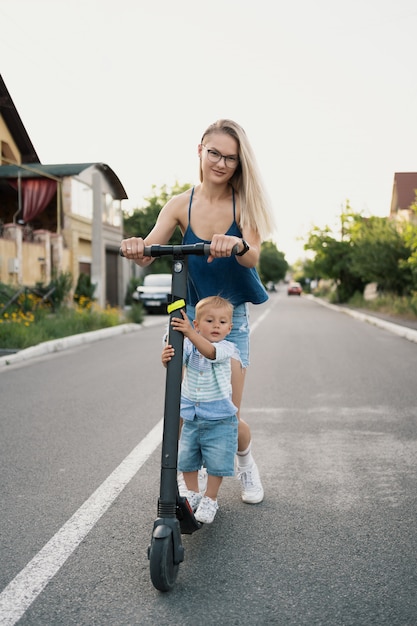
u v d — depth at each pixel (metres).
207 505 3.41
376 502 3.94
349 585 2.83
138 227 46.25
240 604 2.66
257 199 3.27
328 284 72.44
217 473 3.38
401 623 2.50
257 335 16.89
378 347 13.56
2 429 5.97
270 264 137.12
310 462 4.84
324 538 3.37
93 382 8.90
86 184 28.16
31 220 26.59
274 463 4.82
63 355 12.55
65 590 2.79
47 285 21.36
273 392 7.91
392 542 3.32
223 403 3.31
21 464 4.79
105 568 3.01
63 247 25.02
